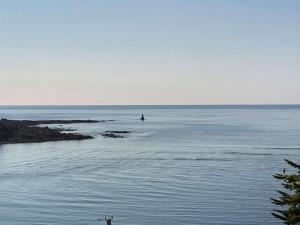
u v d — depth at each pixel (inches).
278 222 1558.8
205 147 3932.1
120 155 3336.6
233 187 2092.8
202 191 2010.3
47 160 3041.3
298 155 3329.2
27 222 1579.7
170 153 3469.5
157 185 2150.6
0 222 1578.5
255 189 2046.0
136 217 1621.6
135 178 2341.3
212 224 1545.3
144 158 3161.9
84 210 1716.3
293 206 796.0
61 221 1585.9
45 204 1806.1
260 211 1681.8
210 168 2677.2
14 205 1797.5
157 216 1630.2
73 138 4532.5
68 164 2864.2
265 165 2800.2
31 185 2172.7
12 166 2773.1
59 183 2217.0
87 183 2213.3
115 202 1825.8
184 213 1663.4
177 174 2459.4
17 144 4055.1
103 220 1588.3
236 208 1721.2
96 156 3270.2
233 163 2893.7
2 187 2127.2
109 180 2288.4
